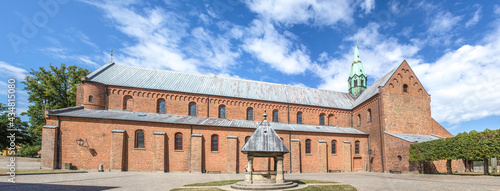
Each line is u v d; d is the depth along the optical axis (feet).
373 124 146.41
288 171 130.31
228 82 160.76
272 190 61.46
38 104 151.64
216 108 144.15
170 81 145.07
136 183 75.00
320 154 137.80
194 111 141.08
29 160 147.33
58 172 90.53
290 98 163.73
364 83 185.68
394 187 66.74
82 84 127.54
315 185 70.44
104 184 71.36
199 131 121.90
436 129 150.71
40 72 151.43
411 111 144.36
